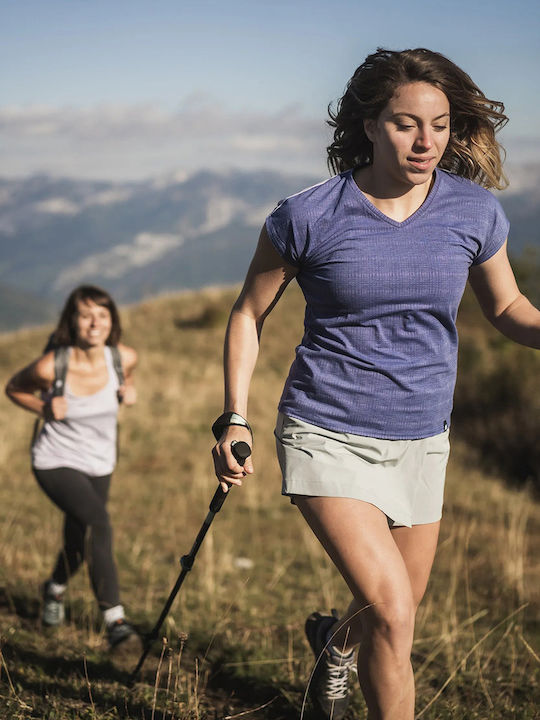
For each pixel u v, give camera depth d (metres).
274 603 5.14
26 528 6.96
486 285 2.44
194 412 13.86
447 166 2.48
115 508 8.21
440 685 3.52
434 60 2.13
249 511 8.46
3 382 16.59
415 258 2.20
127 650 3.86
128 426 12.37
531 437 11.20
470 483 10.20
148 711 3.05
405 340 2.27
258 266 2.39
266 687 3.42
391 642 2.12
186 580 5.62
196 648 3.99
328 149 2.46
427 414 2.35
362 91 2.20
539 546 7.36
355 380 2.29
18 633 4.06
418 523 2.43
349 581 2.18
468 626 4.75
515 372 13.05
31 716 2.91
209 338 20.70
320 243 2.23
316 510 2.26
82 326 4.09
